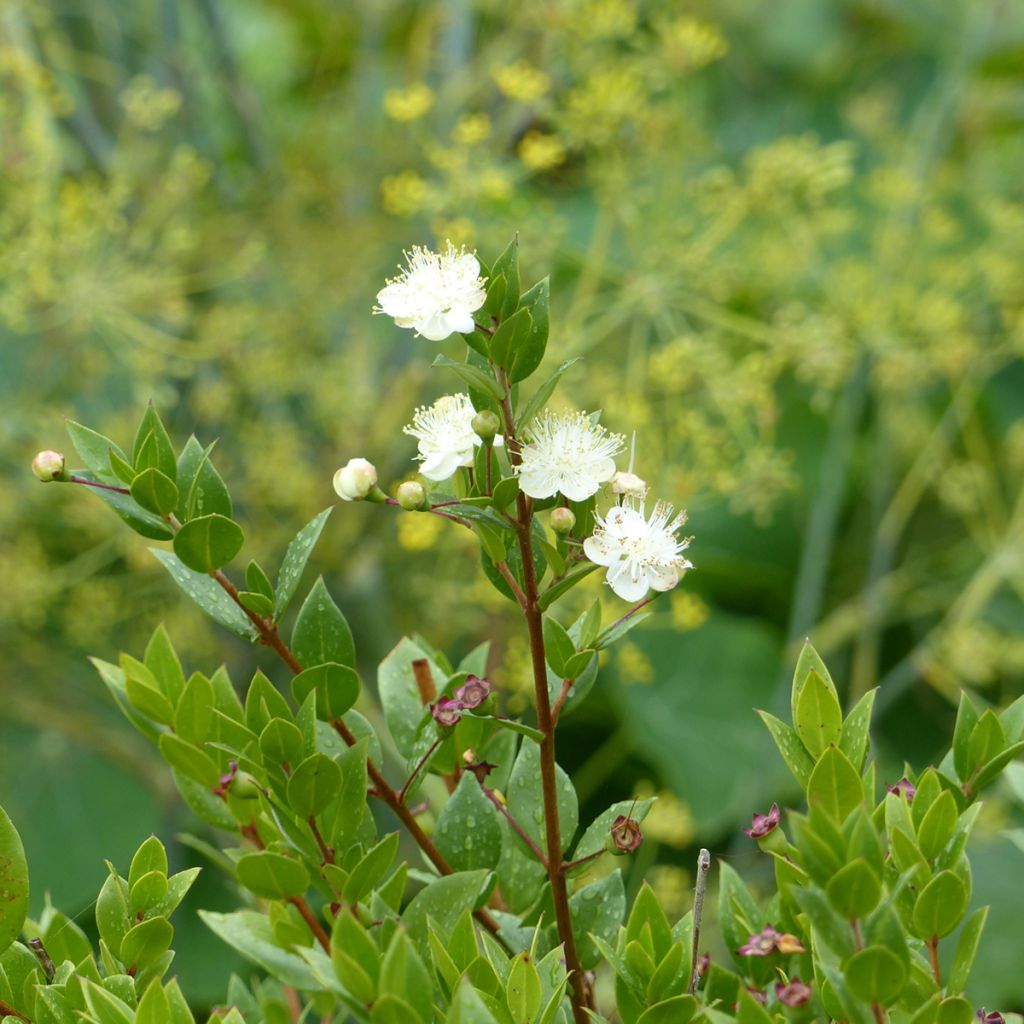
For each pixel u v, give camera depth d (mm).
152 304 1707
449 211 1655
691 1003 809
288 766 833
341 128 1884
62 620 1898
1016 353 1937
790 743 845
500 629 1861
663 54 1679
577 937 866
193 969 1757
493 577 853
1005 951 1795
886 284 1814
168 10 1895
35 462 848
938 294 1860
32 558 1775
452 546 1668
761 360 1692
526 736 836
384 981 762
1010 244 1886
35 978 828
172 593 1816
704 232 1771
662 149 1687
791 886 795
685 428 1621
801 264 1823
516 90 1609
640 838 841
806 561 1941
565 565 844
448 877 833
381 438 1777
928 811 823
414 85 1693
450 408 853
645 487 849
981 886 1844
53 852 1979
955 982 807
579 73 1719
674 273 1633
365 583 1843
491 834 866
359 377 1819
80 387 1862
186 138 1912
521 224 1616
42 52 1750
